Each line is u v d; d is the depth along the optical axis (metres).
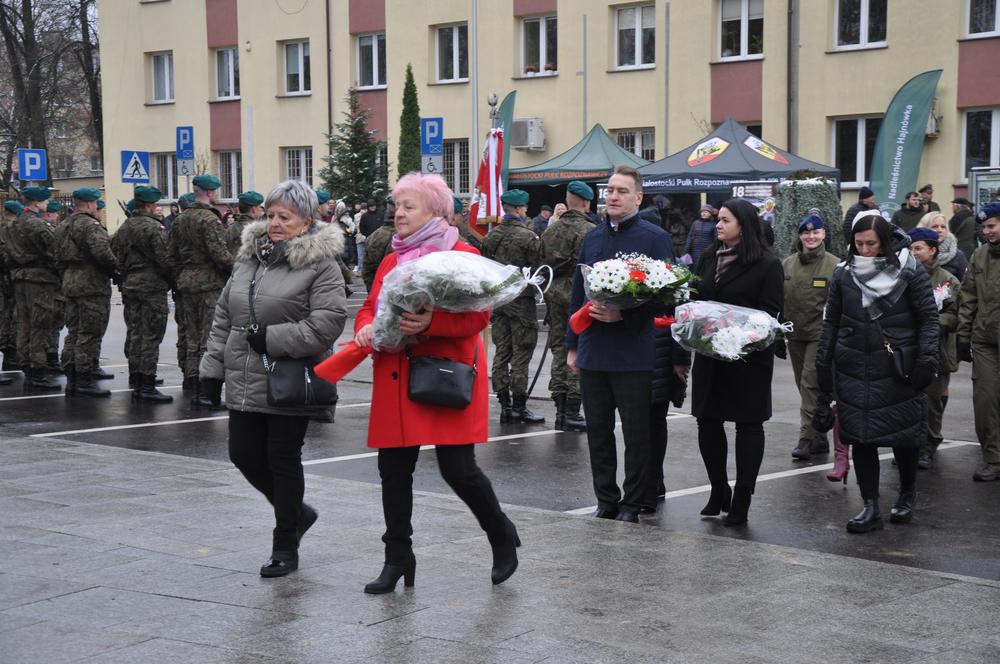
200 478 7.76
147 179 22.33
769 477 8.51
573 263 10.29
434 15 30.75
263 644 4.48
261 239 5.48
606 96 28.33
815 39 25.44
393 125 31.91
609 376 6.95
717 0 26.72
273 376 5.30
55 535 6.21
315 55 33.09
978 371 8.36
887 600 5.10
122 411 11.52
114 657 4.34
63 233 12.27
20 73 46.56
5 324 14.55
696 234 20.20
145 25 36.28
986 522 7.23
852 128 25.44
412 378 4.92
